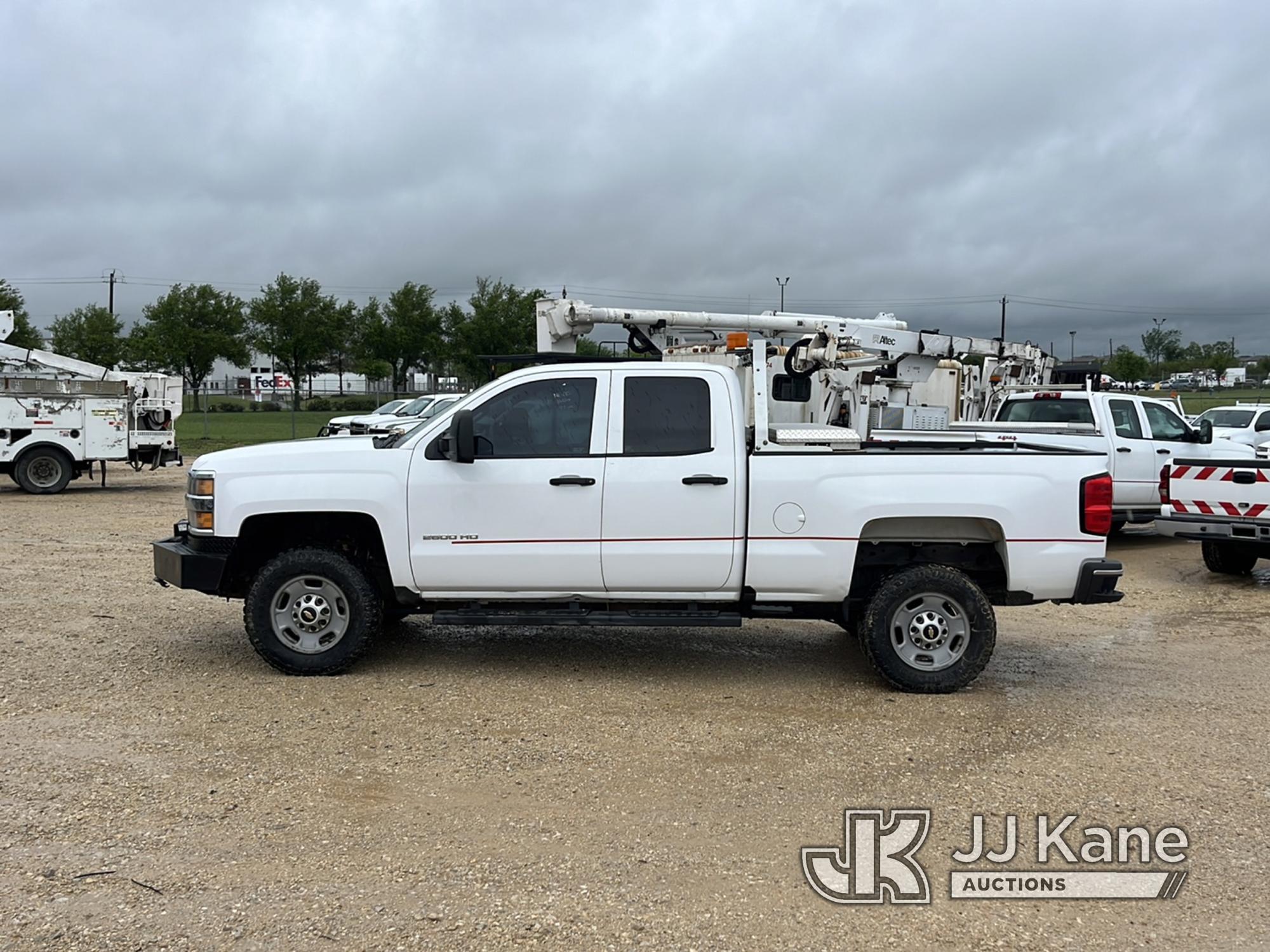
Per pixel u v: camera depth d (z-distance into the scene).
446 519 6.51
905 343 14.23
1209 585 10.88
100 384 18.48
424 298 50.22
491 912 3.74
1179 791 4.96
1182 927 3.73
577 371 6.58
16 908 3.72
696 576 6.48
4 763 5.12
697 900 3.85
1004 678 6.98
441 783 4.93
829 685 6.70
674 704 6.22
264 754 5.29
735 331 13.33
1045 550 6.43
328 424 25.02
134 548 12.15
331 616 6.68
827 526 6.41
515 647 7.61
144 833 4.35
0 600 8.98
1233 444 14.91
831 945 3.57
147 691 6.34
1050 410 14.18
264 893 3.86
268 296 51.97
